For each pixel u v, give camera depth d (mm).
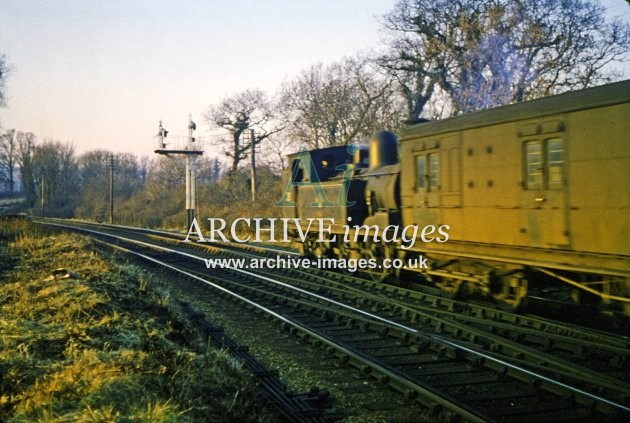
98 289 10891
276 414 6324
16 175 121688
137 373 6148
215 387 6684
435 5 27422
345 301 12922
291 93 38844
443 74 27672
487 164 10734
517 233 10062
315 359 8664
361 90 35344
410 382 6898
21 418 5043
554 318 10828
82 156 91562
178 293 14789
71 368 6113
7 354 6492
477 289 11758
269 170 47344
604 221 8414
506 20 25156
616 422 5754
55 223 53500
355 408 6652
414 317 10883
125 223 52312
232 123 49406
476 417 5781
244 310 12555
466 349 8141
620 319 9789
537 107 9594
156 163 62031
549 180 9375
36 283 11766
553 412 6141
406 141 13320
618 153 8188
